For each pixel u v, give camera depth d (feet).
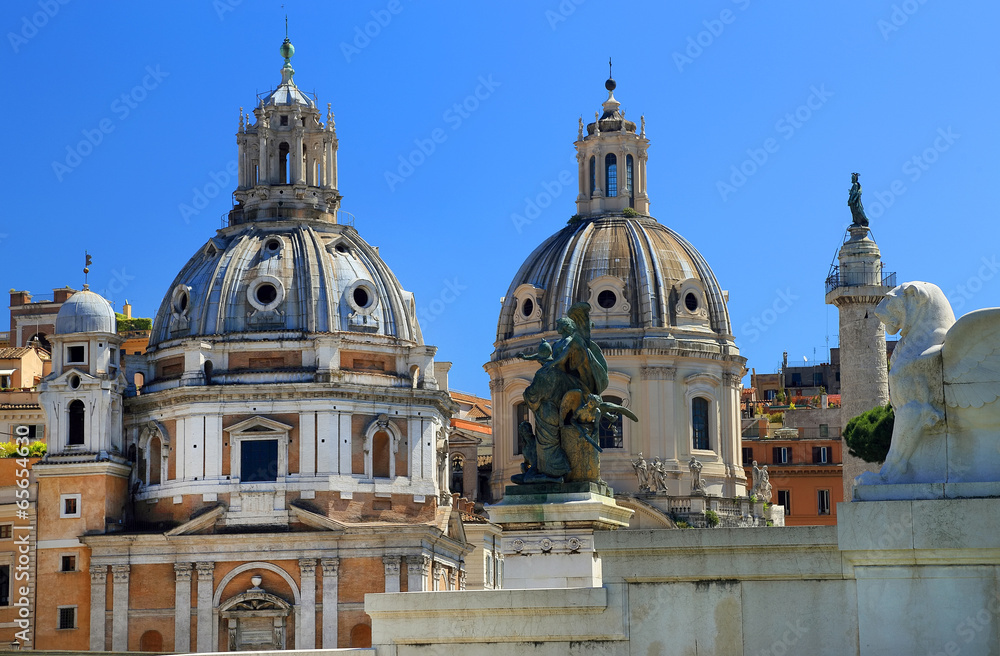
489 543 397.80
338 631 345.31
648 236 422.41
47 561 357.41
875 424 318.24
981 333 96.37
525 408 418.10
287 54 406.00
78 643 352.08
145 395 368.27
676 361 408.46
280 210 385.70
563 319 152.46
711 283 423.23
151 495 364.58
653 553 102.42
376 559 348.79
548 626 104.27
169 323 379.76
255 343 364.38
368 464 360.07
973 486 96.37
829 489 461.37
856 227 363.97
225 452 357.00
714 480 407.64
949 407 97.45
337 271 375.25
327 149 394.93
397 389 365.40
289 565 349.00
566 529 145.07
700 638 100.99
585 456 149.28
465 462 436.76
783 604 99.76
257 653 108.27
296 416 357.61
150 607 350.64
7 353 468.34
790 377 622.13
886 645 97.19
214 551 350.02
